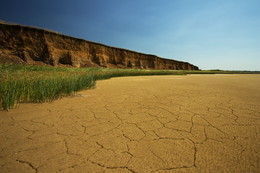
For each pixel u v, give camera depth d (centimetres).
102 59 2912
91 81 501
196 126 164
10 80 303
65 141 128
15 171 90
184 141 129
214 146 120
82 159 103
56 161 101
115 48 3362
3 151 110
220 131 150
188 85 582
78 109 229
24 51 1912
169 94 371
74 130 151
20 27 2000
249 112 216
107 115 202
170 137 137
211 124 170
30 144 121
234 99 312
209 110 228
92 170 92
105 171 92
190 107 246
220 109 233
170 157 106
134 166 96
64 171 91
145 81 754
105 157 106
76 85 403
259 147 118
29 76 411
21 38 1970
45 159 103
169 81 771
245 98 323
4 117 185
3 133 140
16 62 1730
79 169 93
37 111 214
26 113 203
